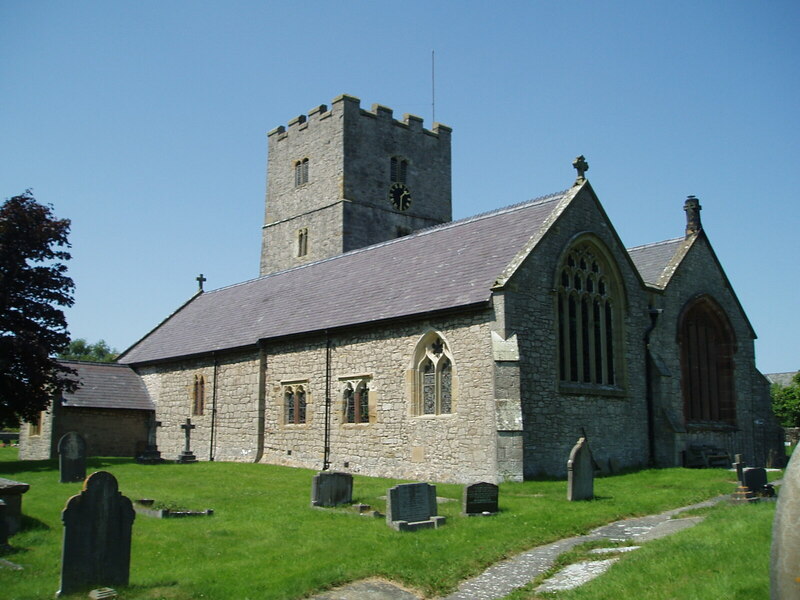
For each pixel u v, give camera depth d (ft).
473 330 77.61
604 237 89.81
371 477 84.02
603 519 52.13
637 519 53.36
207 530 50.16
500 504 58.65
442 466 78.48
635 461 88.07
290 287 124.98
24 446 128.36
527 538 46.57
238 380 112.16
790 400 180.96
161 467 95.96
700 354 106.32
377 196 161.38
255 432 106.52
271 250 174.70
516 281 76.89
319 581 38.55
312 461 95.55
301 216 166.50
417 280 91.66
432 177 173.06
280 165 175.32
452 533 47.88
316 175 163.84
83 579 36.14
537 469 75.82
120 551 37.42
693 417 102.12
